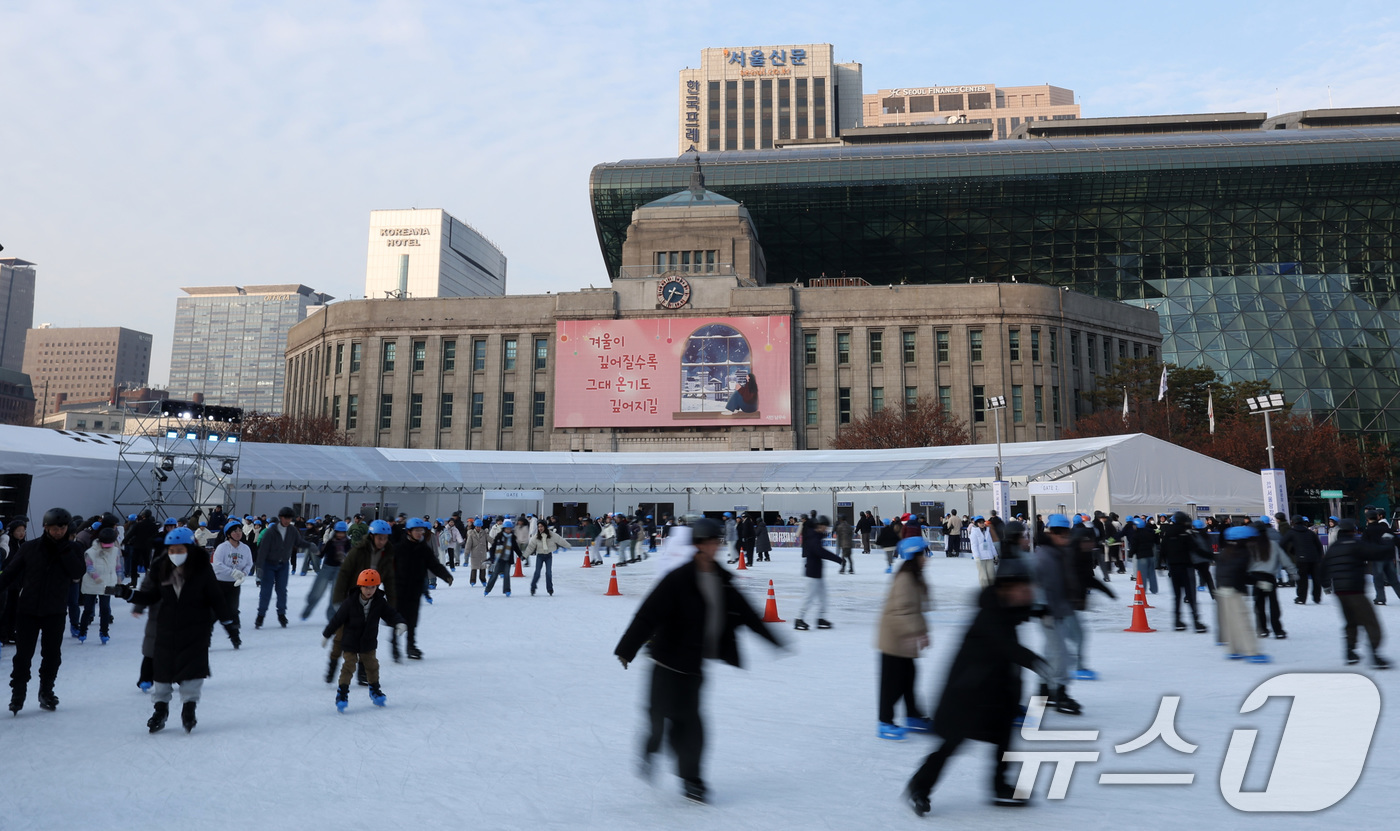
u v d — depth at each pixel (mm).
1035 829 5180
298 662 12008
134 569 17891
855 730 7949
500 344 75250
